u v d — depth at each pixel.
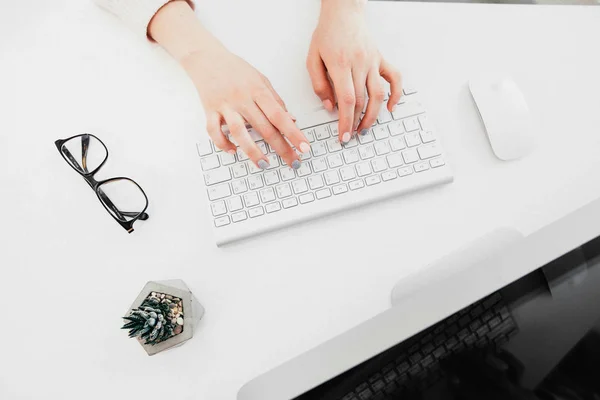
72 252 0.56
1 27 0.65
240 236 0.55
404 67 0.63
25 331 0.53
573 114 0.61
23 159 0.60
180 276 0.55
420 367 0.33
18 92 0.63
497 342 0.33
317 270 0.55
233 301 0.54
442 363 0.33
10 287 0.55
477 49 0.64
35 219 0.57
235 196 0.56
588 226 0.34
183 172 0.59
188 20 0.63
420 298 0.32
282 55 0.64
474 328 0.33
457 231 0.57
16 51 0.65
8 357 0.53
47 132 0.61
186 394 0.51
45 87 0.63
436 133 0.58
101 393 0.52
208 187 0.56
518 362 0.33
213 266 0.55
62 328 0.54
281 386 0.30
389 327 0.31
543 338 0.34
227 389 0.51
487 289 0.32
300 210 0.56
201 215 0.57
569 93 0.62
